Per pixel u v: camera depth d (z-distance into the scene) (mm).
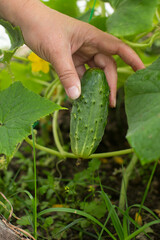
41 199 618
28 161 717
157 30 505
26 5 473
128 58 514
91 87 457
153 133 374
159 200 604
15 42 517
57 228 525
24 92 471
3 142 444
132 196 614
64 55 472
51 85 679
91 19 544
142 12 431
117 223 458
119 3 467
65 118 854
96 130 457
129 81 429
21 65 734
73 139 463
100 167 720
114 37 510
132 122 405
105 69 531
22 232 445
